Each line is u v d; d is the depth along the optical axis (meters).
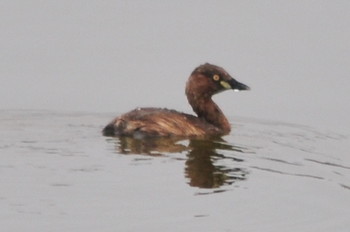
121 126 21.47
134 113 21.83
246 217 16.28
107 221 15.77
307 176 18.88
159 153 20.02
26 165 18.73
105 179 17.98
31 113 24.11
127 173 18.39
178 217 16.11
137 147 20.41
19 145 20.33
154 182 17.92
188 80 23.39
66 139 21.00
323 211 16.78
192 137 21.64
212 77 23.17
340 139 22.73
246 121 24.64
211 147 20.84
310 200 17.34
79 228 15.40
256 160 19.91
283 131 23.44
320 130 23.77
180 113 22.36
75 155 19.58
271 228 15.83
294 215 16.52
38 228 15.33
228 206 16.78
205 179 18.23
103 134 21.59
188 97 23.39
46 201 16.64
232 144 21.31
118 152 19.91
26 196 16.88
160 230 15.45
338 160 20.38
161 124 21.52
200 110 23.19
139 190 17.41
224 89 23.17
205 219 16.06
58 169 18.52
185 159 19.61
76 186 17.50
